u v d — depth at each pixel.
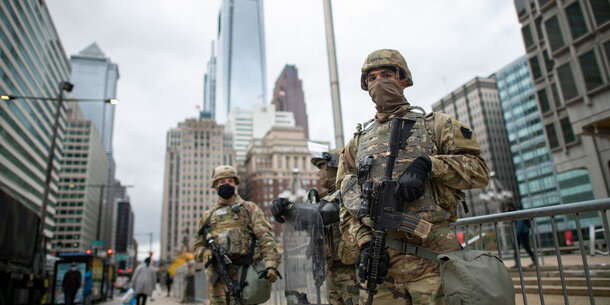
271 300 5.34
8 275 9.38
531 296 5.16
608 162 22.97
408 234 2.14
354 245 2.82
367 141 2.49
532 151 95.50
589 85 19.97
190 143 160.25
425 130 2.32
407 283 2.08
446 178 2.10
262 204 131.12
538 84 27.86
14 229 9.32
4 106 62.28
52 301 16.16
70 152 142.38
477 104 133.12
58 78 91.69
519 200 124.88
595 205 2.64
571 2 21.05
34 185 79.75
